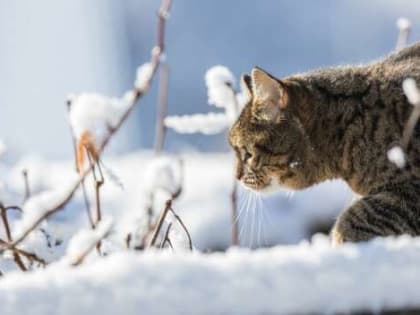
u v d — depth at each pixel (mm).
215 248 8523
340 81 6824
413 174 6312
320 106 6793
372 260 4023
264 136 7004
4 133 23219
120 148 22828
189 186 9398
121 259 3969
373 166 6508
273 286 3854
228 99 6559
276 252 4121
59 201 5531
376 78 6711
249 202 7430
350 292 3908
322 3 28469
